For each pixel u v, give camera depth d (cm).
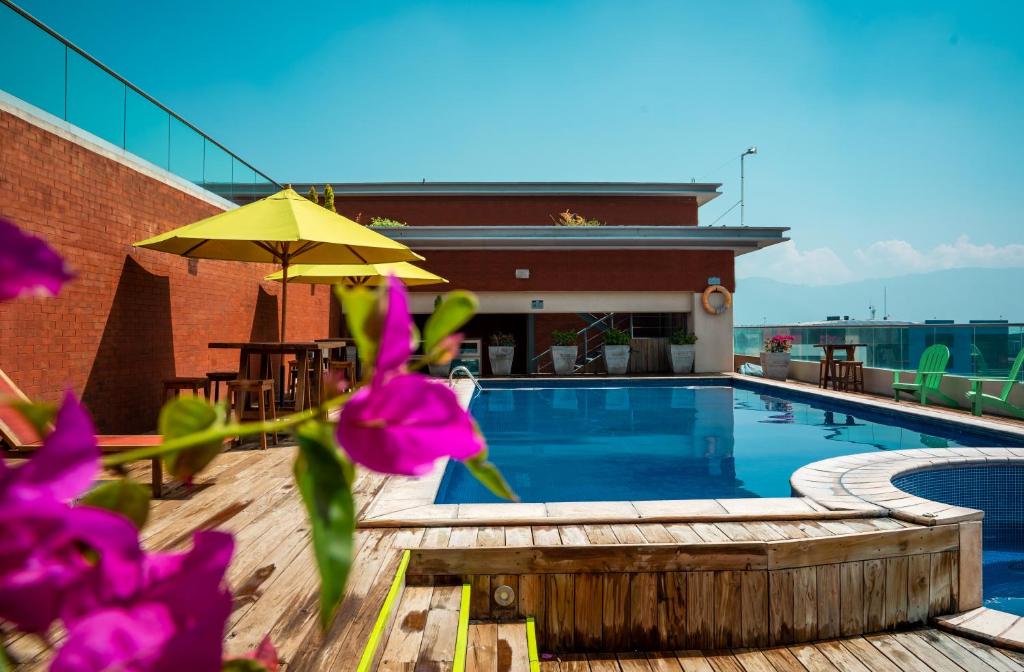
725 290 1658
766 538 365
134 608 24
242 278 1029
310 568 315
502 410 1136
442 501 579
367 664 231
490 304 1653
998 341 957
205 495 456
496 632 336
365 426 28
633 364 1734
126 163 721
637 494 599
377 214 2102
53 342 601
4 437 373
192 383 661
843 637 364
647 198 2127
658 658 345
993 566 491
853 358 1266
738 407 1165
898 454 599
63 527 22
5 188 541
